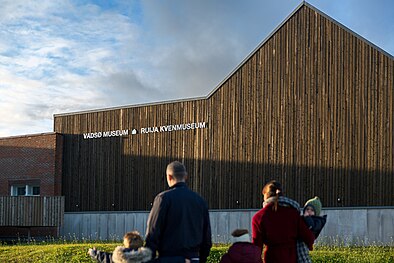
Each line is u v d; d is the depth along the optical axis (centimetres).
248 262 786
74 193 3500
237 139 2964
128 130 3350
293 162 2789
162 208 730
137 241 768
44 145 3588
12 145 3712
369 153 2608
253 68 2941
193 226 739
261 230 815
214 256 1675
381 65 2616
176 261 725
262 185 2864
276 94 2866
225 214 2952
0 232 3484
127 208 3300
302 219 818
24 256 1858
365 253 1845
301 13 2828
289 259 802
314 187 2719
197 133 3097
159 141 3234
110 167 3391
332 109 2712
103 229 3359
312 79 2773
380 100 2606
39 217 3173
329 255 1734
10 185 3703
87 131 3500
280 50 2870
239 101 2972
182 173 762
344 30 2712
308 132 2761
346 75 2692
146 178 3256
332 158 2691
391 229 2519
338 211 2642
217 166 3012
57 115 3612
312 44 2789
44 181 3559
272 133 2859
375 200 2572
